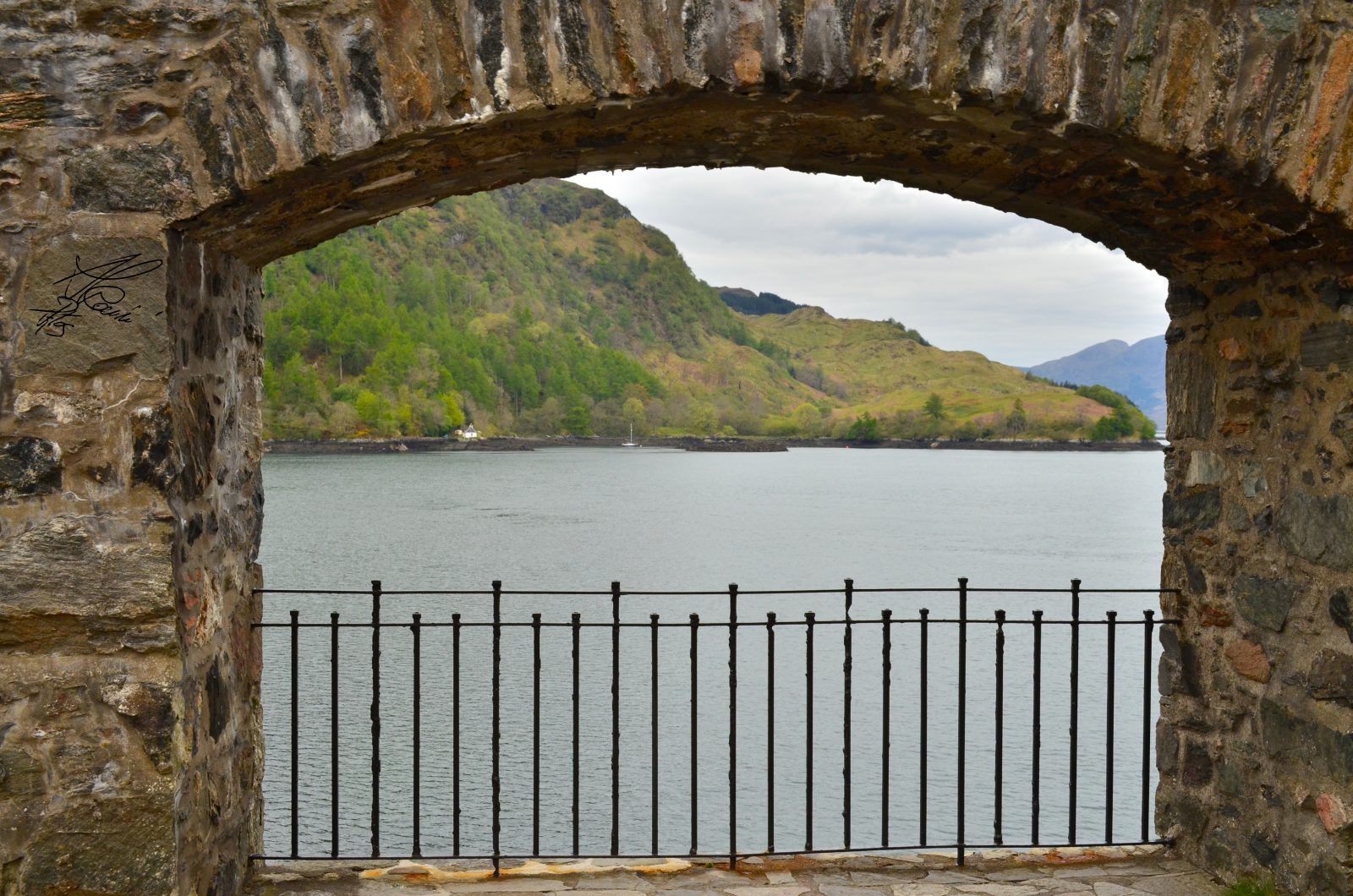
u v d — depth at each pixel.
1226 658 4.30
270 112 3.19
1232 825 4.25
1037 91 3.31
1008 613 18.02
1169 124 3.36
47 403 3.14
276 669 12.66
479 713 11.27
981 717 11.92
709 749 10.74
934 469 96.12
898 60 3.25
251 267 4.20
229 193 3.20
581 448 137.00
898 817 9.41
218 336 3.79
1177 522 4.60
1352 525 3.63
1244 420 4.22
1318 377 3.81
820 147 3.81
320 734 10.45
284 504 43.56
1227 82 3.35
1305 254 3.73
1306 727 3.84
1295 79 3.36
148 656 3.18
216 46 3.18
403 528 34.56
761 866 4.45
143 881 3.15
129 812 3.15
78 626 3.15
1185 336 4.59
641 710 11.82
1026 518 44.22
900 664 14.11
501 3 3.21
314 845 8.02
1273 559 4.04
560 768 9.98
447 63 3.21
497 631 4.42
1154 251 4.35
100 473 3.16
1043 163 3.77
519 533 34.94
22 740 3.12
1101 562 28.77
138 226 3.17
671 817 9.10
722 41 3.22
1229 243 3.96
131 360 3.17
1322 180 3.38
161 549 3.17
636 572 26.25
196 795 3.47
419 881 4.26
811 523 41.31
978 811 9.49
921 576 25.75
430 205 4.11
